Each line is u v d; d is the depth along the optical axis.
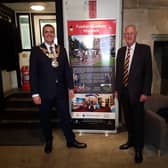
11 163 2.39
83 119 3.02
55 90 2.42
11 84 4.55
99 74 2.87
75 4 2.73
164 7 3.04
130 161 2.34
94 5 2.70
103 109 2.95
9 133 3.22
